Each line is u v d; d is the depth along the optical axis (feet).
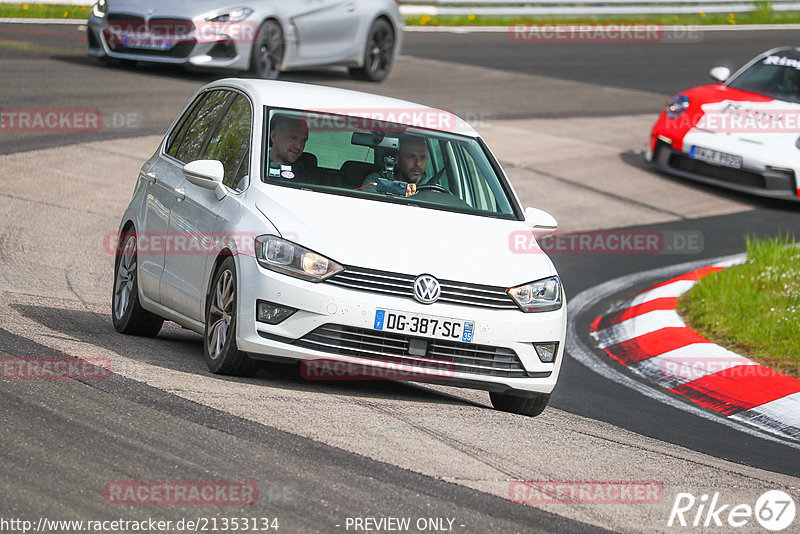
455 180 83.15
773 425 87.71
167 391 66.13
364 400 72.43
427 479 56.75
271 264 70.90
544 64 276.62
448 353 72.02
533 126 207.21
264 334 70.79
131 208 92.12
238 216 74.64
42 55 209.56
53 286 103.45
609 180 179.32
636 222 160.56
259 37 198.08
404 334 70.79
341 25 215.10
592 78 265.54
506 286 73.46
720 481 65.46
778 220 166.81
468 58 272.51
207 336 75.77
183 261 80.53
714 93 186.60
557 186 172.65
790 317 110.32
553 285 76.23
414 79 234.79
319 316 70.13
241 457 56.08
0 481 49.83
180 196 83.05
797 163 169.99
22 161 147.64
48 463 52.54
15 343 74.49
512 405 77.97
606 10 346.54
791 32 365.61
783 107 180.45
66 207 133.39
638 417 84.07
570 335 112.78
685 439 78.64
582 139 203.00
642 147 203.51
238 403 65.62
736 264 135.03
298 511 50.24
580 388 92.07
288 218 73.10
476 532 50.42
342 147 81.15
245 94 85.40
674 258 144.87
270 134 80.07
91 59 211.61
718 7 376.07
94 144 159.33
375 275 70.95
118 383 66.54
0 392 61.77
